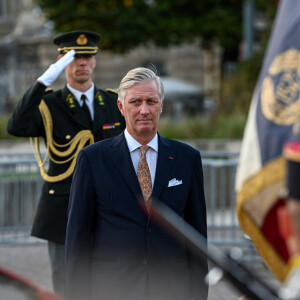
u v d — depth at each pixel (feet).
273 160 18.16
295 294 14.70
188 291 29.43
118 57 238.68
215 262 16.48
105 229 29.25
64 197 38.73
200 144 96.78
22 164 67.05
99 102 39.50
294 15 18.52
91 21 161.79
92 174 29.60
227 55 196.95
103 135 39.11
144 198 29.43
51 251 39.42
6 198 67.05
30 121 38.60
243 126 111.96
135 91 29.66
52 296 15.99
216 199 73.20
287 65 18.35
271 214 18.51
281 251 18.67
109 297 28.81
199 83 238.89
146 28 165.07
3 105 211.61
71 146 38.73
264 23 135.95
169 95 192.34
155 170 29.89
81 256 29.25
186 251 29.53
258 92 18.92
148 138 29.89
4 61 219.82
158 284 28.73
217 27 167.32
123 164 29.63
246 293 16.17
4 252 63.31
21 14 231.71
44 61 218.38
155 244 28.86
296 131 17.79
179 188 29.78
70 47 39.09
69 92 39.42
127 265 28.76
